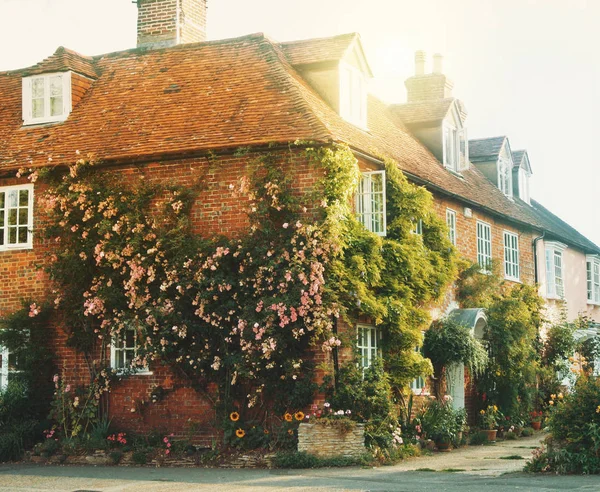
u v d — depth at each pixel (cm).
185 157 1830
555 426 1459
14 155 1992
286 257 1673
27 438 1822
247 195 1778
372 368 1762
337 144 1728
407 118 2647
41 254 1928
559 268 3231
